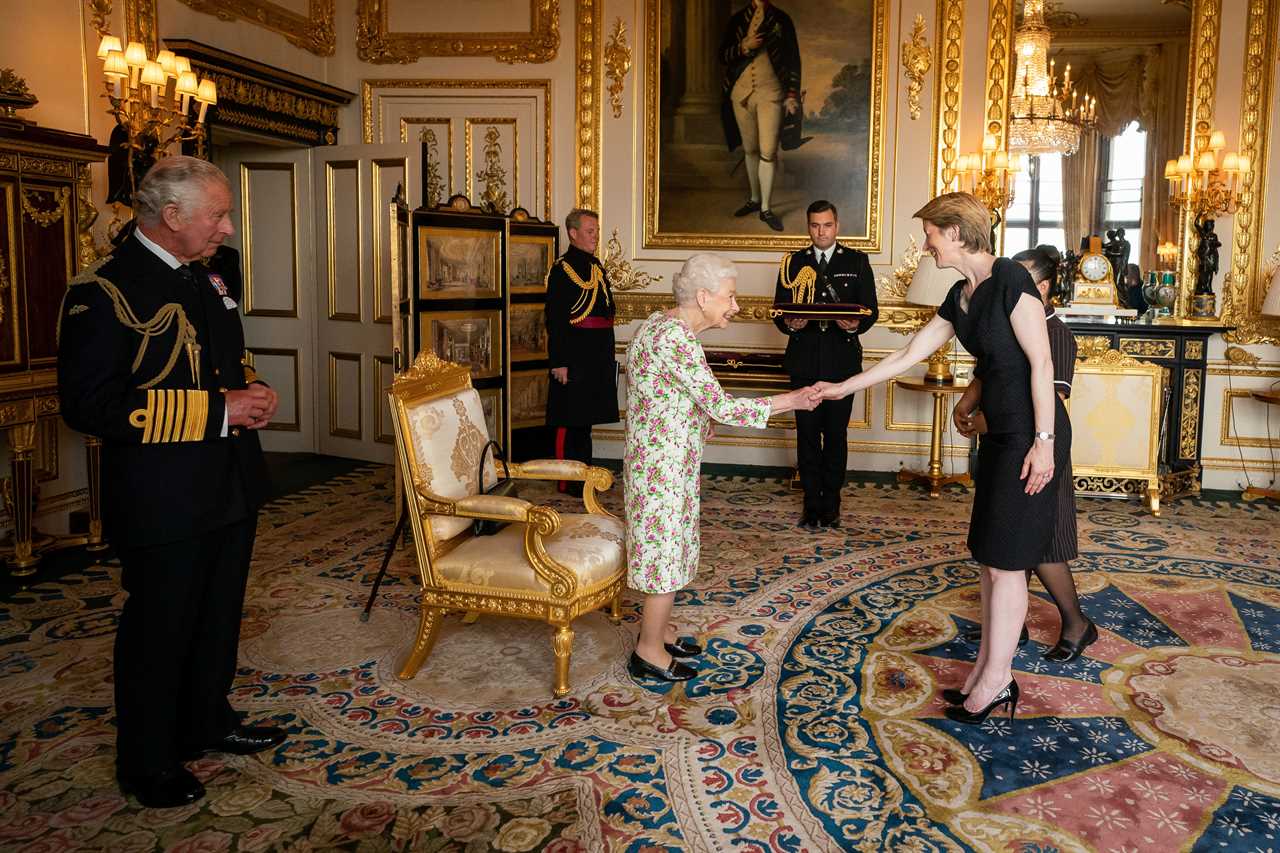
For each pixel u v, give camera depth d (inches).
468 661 145.4
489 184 308.8
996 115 279.6
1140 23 267.3
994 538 119.0
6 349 176.9
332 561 193.8
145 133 198.2
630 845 99.0
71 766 113.7
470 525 145.4
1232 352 270.7
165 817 103.3
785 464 299.1
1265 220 267.3
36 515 209.2
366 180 283.6
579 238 251.3
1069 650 146.6
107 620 160.6
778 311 221.9
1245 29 263.6
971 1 278.7
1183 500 257.1
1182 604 171.9
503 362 257.1
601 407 256.4
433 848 98.2
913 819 103.7
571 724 125.3
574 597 131.0
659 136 297.9
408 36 306.7
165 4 237.9
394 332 223.9
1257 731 124.0
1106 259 271.6
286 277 303.0
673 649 147.2
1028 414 116.8
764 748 119.1
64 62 211.6
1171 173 268.7
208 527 105.1
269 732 120.0
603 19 297.6
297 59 292.4
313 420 306.7
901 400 292.0
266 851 97.4
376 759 116.3
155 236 102.5
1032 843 99.3
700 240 298.7
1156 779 112.1
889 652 149.2
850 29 285.4
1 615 162.6
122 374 99.4
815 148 290.5
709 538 213.3
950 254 120.1
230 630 114.9
